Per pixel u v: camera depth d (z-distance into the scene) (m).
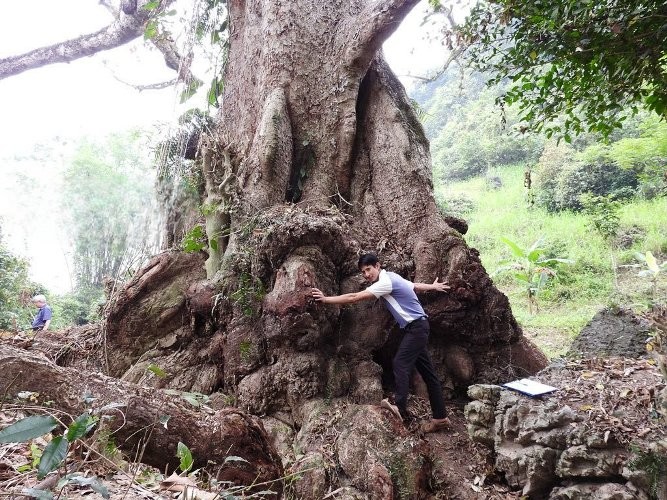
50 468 1.52
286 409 4.54
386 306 4.61
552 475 3.59
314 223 4.85
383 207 5.96
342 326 5.03
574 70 4.45
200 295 5.12
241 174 5.71
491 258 13.30
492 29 4.81
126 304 5.35
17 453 2.34
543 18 3.80
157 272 5.48
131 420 2.48
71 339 5.90
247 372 4.71
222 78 7.86
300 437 4.14
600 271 11.31
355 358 4.90
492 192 19.31
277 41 6.41
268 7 6.57
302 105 6.30
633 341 4.81
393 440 3.85
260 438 2.88
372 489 3.53
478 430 4.14
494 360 5.28
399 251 5.62
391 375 5.25
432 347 5.24
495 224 15.48
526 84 4.56
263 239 4.89
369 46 6.14
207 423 2.70
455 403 5.09
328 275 4.90
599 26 3.73
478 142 22.59
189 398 3.01
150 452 2.54
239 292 4.93
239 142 6.38
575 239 12.94
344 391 4.61
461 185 21.42
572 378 4.13
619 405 3.59
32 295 11.53
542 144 20.73
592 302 9.96
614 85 4.14
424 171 6.03
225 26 7.94
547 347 7.91
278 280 4.72
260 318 4.83
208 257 5.61
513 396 3.90
